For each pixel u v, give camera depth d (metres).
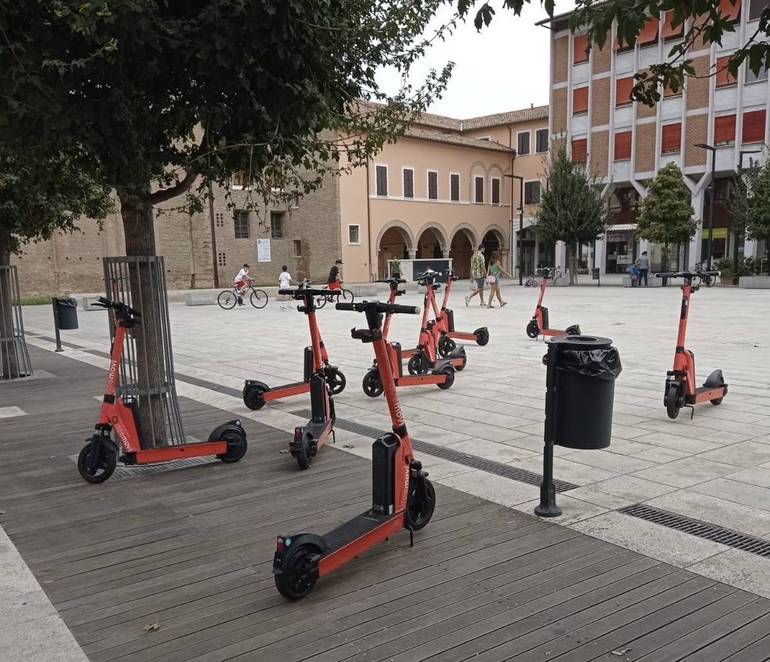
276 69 4.41
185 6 4.22
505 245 48.78
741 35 32.66
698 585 3.26
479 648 2.77
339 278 30.06
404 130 6.25
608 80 38.44
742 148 33.69
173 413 5.62
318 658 2.72
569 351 3.96
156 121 4.56
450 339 11.45
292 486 4.83
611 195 40.03
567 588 3.25
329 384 6.19
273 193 6.03
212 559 3.66
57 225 9.95
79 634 2.93
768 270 29.58
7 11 3.78
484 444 5.81
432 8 5.44
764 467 5.05
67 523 4.21
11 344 9.70
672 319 15.90
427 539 3.85
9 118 3.99
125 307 4.96
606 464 5.19
